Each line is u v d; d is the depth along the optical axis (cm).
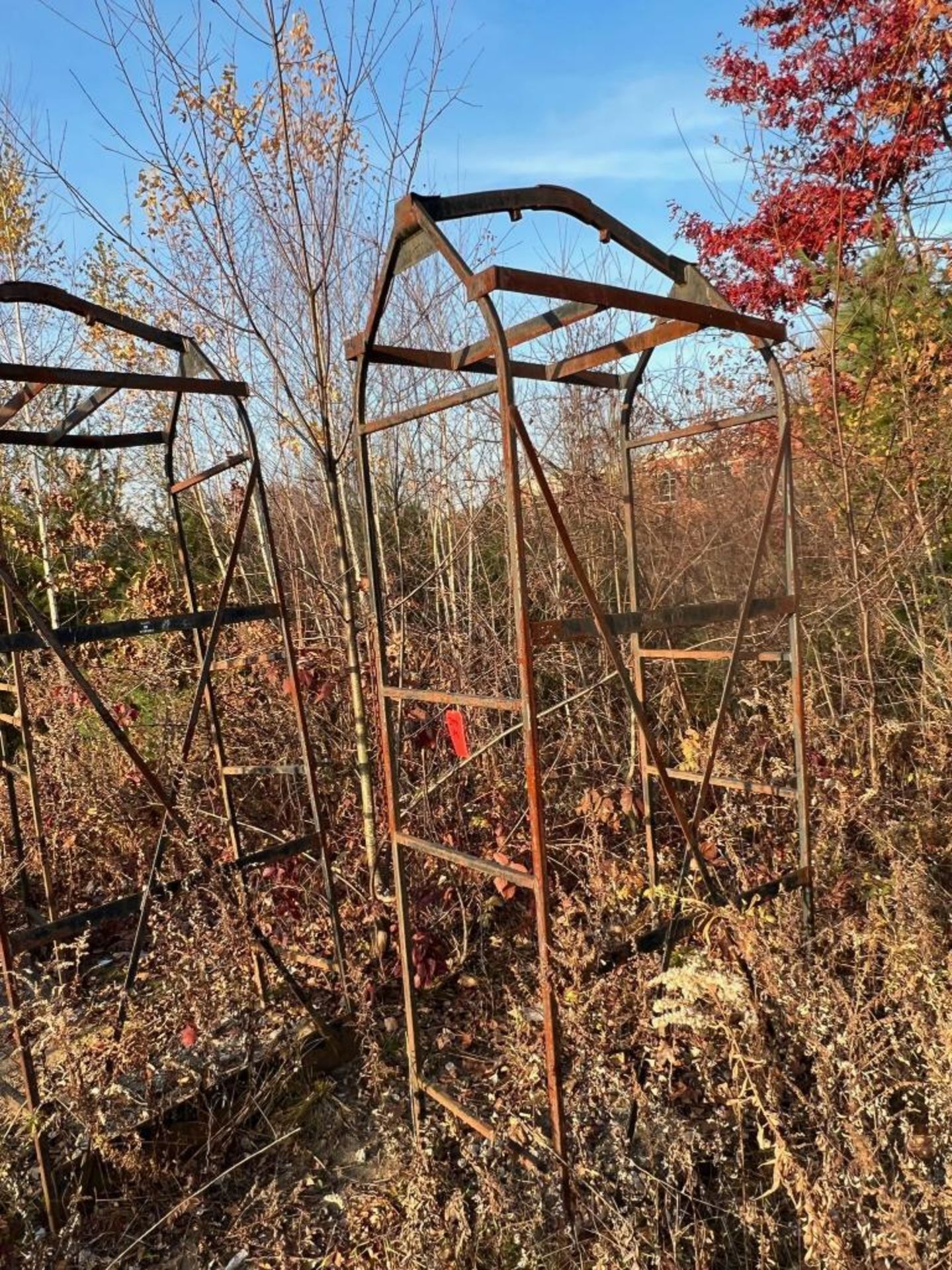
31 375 222
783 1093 209
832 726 381
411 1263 184
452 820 374
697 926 233
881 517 414
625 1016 229
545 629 186
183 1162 244
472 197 187
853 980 230
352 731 423
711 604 228
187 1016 256
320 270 342
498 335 173
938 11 356
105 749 434
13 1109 249
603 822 353
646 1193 187
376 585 233
